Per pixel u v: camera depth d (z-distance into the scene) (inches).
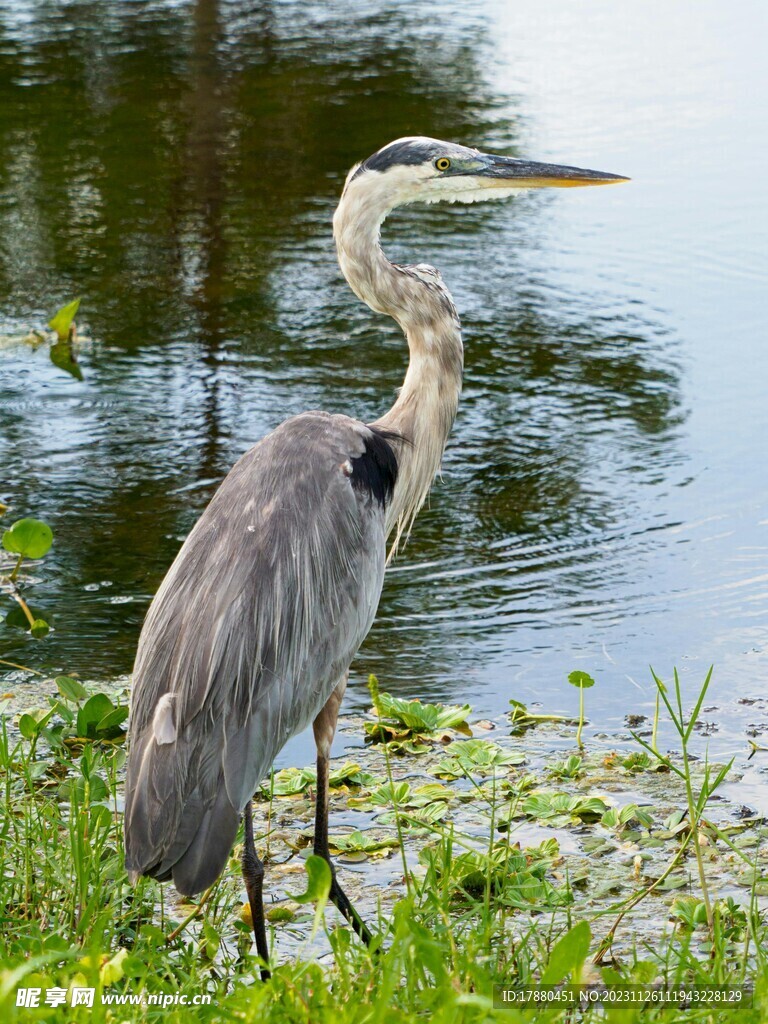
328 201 864.3
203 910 307.7
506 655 426.3
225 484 307.1
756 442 563.8
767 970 235.5
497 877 295.1
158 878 263.9
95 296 724.7
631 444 565.3
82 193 886.4
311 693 291.9
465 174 342.3
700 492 527.5
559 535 499.5
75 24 1406.3
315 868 217.6
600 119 1036.5
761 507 514.0
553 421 588.1
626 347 658.2
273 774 352.2
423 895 304.5
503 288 728.3
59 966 248.8
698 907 287.7
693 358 646.5
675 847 326.0
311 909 310.3
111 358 653.9
